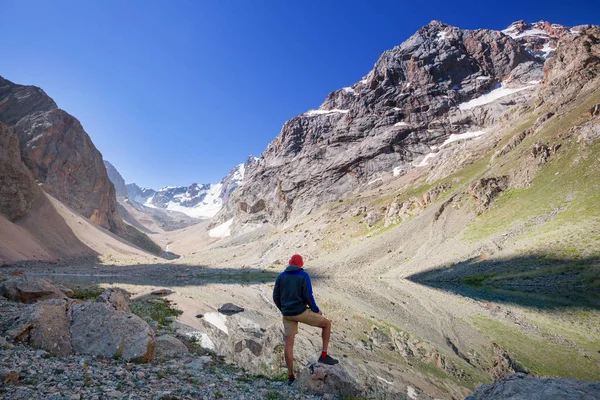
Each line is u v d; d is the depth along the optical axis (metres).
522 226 55.03
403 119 184.62
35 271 70.56
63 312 11.11
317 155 193.75
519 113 130.25
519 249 48.41
